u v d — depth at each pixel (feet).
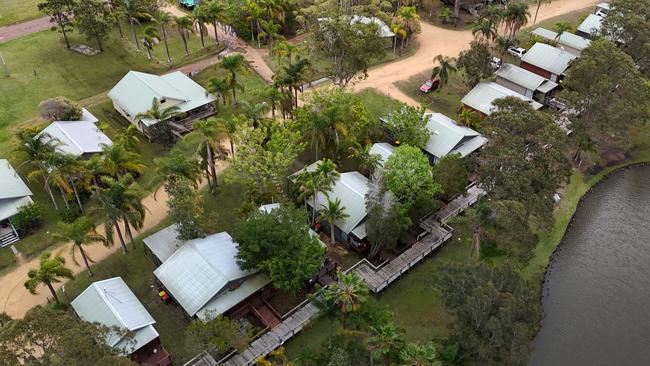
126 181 200.03
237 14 371.56
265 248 185.47
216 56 362.53
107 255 217.36
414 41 385.50
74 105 279.28
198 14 346.54
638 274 220.02
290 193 234.58
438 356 159.74
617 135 252.62
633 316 203.31
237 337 173.47
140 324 175.32
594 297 210.18
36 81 329.93
